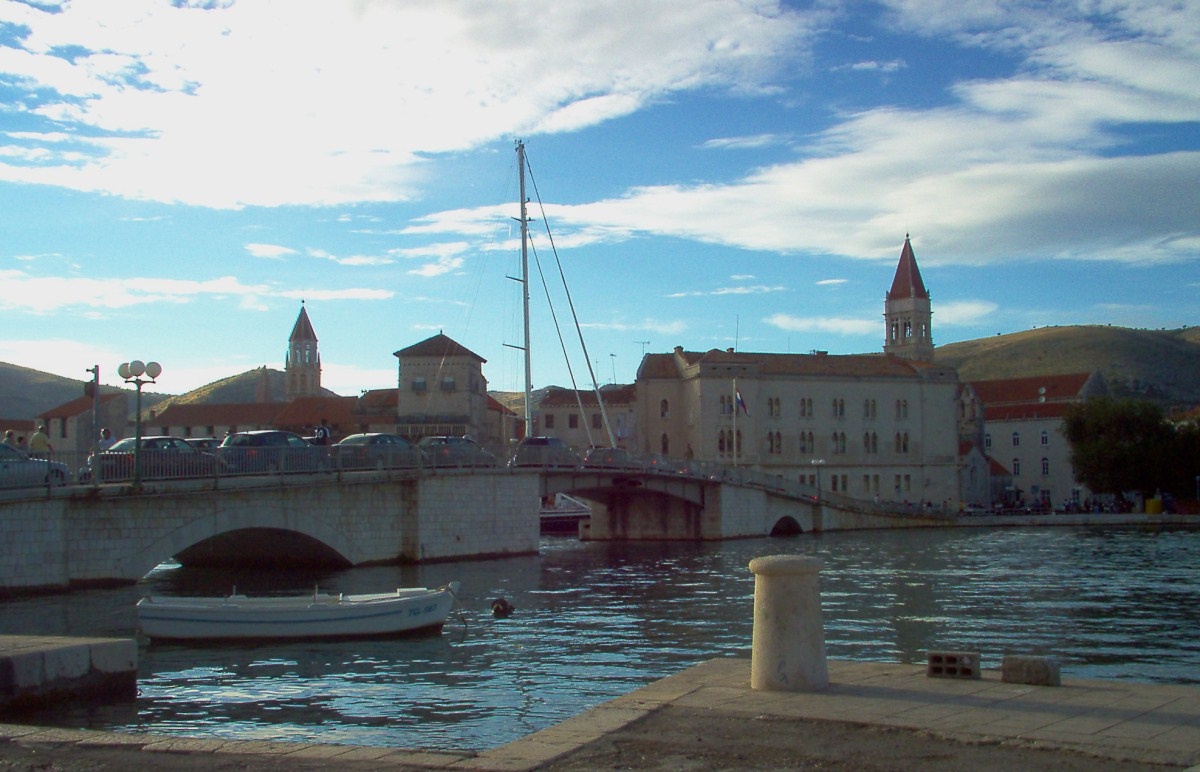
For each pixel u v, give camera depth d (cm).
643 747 1148
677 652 2906
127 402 14688
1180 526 10744
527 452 7175
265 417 13762
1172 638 3144
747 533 9531
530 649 2956
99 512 4203
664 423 12762
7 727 1357
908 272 16950
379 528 5756
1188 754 1072
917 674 1492
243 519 4788
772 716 1254
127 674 2031
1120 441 11750
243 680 2469
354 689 2361
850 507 10619
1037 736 1145
